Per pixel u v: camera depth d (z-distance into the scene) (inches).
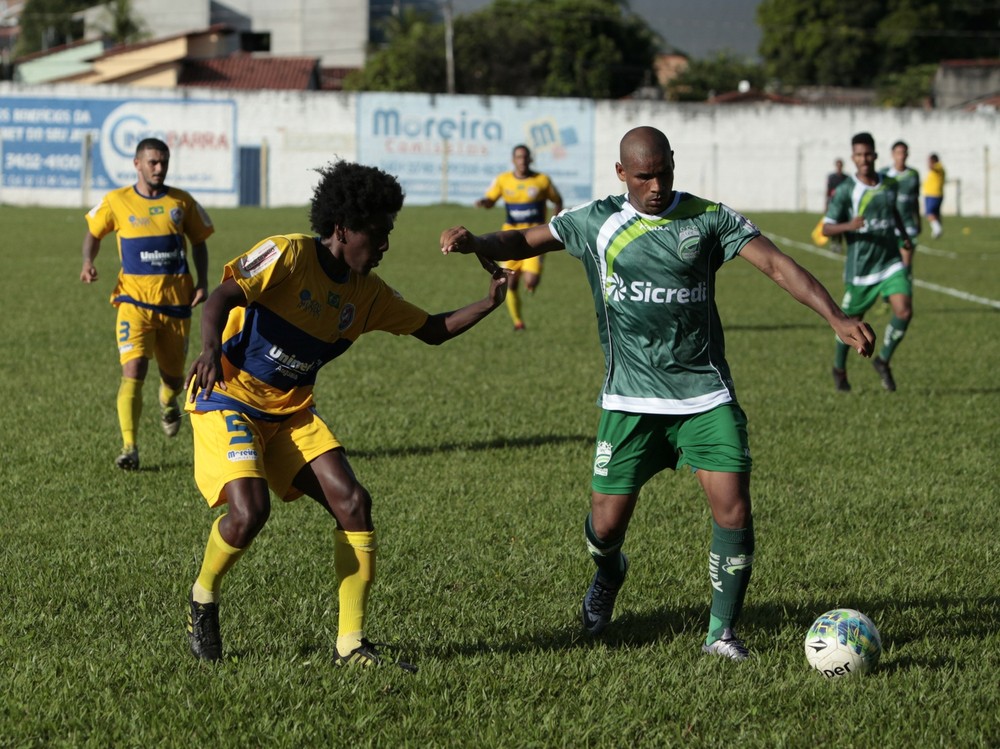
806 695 231.9
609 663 247.3
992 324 880.9
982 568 324.5
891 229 604.1
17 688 227.9
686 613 285.9
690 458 255.6
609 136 2635.3
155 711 218.8
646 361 252.8
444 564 320.5
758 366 689.6
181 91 2509.8
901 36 4259.4
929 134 2679.6
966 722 219.9
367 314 252.8
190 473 422.0
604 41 3727.9
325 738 210.8
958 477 430.6
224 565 239.0
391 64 3521.2
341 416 523.5
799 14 4475.9
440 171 2591.0
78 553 323.0
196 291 462.0
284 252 236.1
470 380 626.2
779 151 2689.5
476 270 1245.1
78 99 2470.5
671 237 246.8
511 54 3597.4
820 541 348.2
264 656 249.0
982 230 2069.4
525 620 278.1
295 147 2551.7
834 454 466.0
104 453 447.5
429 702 223.6
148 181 450.9
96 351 700.0
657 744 212.2
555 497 394.0
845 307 620.4
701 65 4249.5
